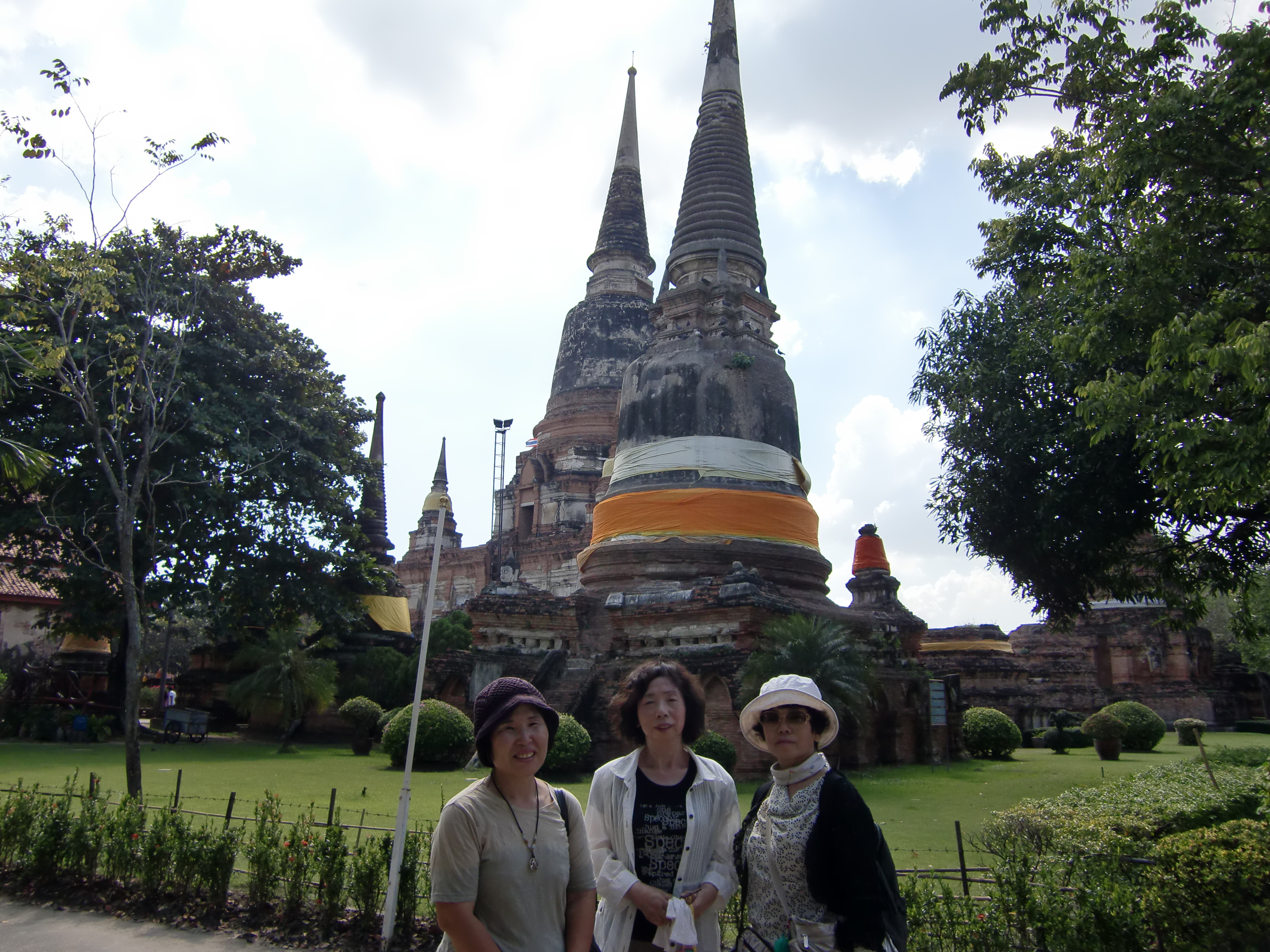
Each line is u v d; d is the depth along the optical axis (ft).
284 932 30.71
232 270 109.40
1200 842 26.35
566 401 190.80
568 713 75.92
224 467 103.96
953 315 63.36
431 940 29.30
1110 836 29.53
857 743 75.97
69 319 82.12
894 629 96.84
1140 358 50.96
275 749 95.14
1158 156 40.70
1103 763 91.86
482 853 16.75
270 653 98.53
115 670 108.99
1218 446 37.17
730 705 71.00
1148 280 42.14
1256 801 33.81
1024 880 23.50
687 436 95.30
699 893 18.34
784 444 98.43
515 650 84.94
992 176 54.08
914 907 24.27
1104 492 54.34
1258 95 38.47
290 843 32.32
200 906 32.76
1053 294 53.52
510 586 88.28
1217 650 178.91
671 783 19.43
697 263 106.83
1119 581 59.67
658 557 89.04
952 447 60.95
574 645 86.48
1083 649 162.50
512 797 17.54
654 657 77.77
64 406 91.15
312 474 109.29
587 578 94.73
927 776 73.87
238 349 106.52
